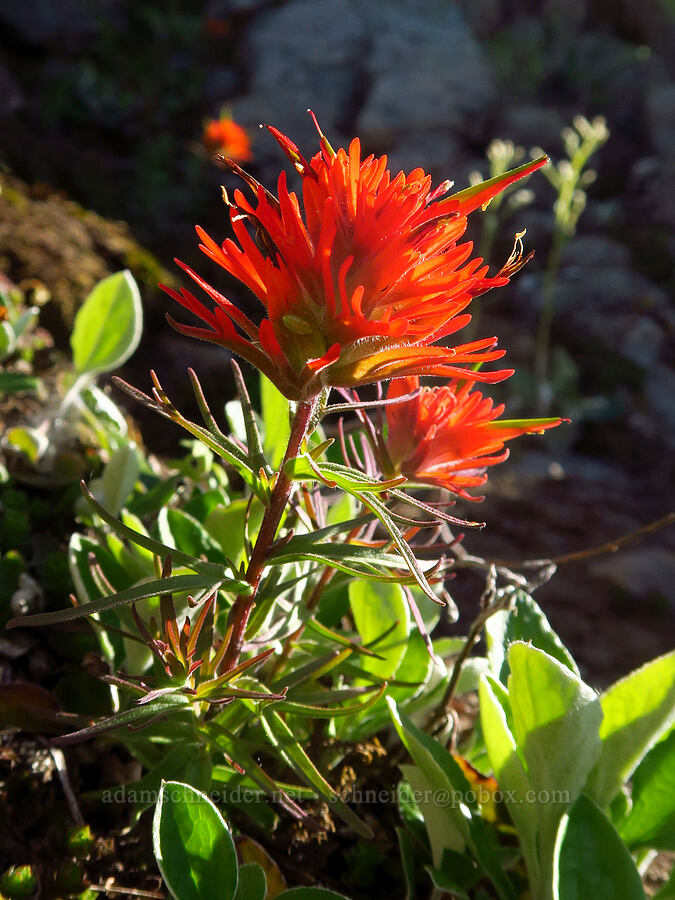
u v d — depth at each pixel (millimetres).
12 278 368
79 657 188
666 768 164
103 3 969
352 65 993
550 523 443
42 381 298
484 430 134
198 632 134
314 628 157
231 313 115
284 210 106
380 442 139
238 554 187
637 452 615
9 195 408
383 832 184
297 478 121
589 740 141
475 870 161
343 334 106
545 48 1142
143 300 421
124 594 116
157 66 946
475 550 394
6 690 165
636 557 410
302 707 137
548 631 189
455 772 160
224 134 699
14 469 247
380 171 111
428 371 111
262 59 987
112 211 717
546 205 899
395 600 171
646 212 918
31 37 924
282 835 176
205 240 109
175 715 150
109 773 179
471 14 1132
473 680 194
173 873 128
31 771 170
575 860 144
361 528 161
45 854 157
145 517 240
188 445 257
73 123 858
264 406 207
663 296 796
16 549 217
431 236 110
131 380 383
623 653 339
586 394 679
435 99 962
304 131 937
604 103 1089
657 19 1149
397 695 183
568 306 766
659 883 197
